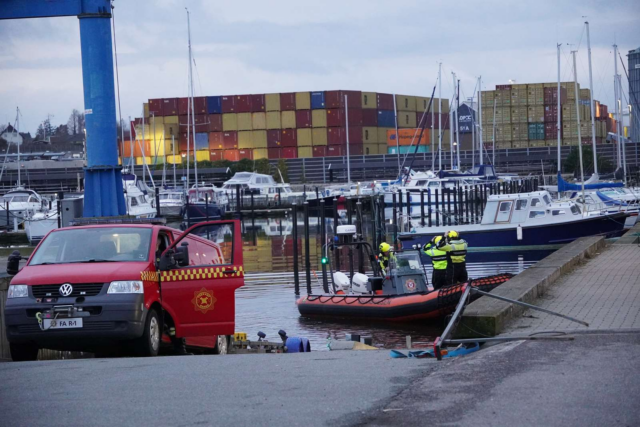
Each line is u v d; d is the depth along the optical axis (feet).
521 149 572.10
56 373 51.44
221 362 54.60
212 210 394.73
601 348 48.52
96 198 148.97
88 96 148.66
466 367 45.42
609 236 223.30
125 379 47.67
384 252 135.44
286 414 36.37
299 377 45.91
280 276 201.67
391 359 52.70
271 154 572.51
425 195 385.29
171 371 50.47
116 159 150.61
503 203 226.79
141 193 356.79
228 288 69.00
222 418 36.14
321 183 548.72
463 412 35.14
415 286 132.05
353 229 151.74
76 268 64.49
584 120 583.99
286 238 319.27
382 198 293.43
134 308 62.18
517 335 57.67
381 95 597.11
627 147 557.74
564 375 41.37
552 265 99.76
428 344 104.17
